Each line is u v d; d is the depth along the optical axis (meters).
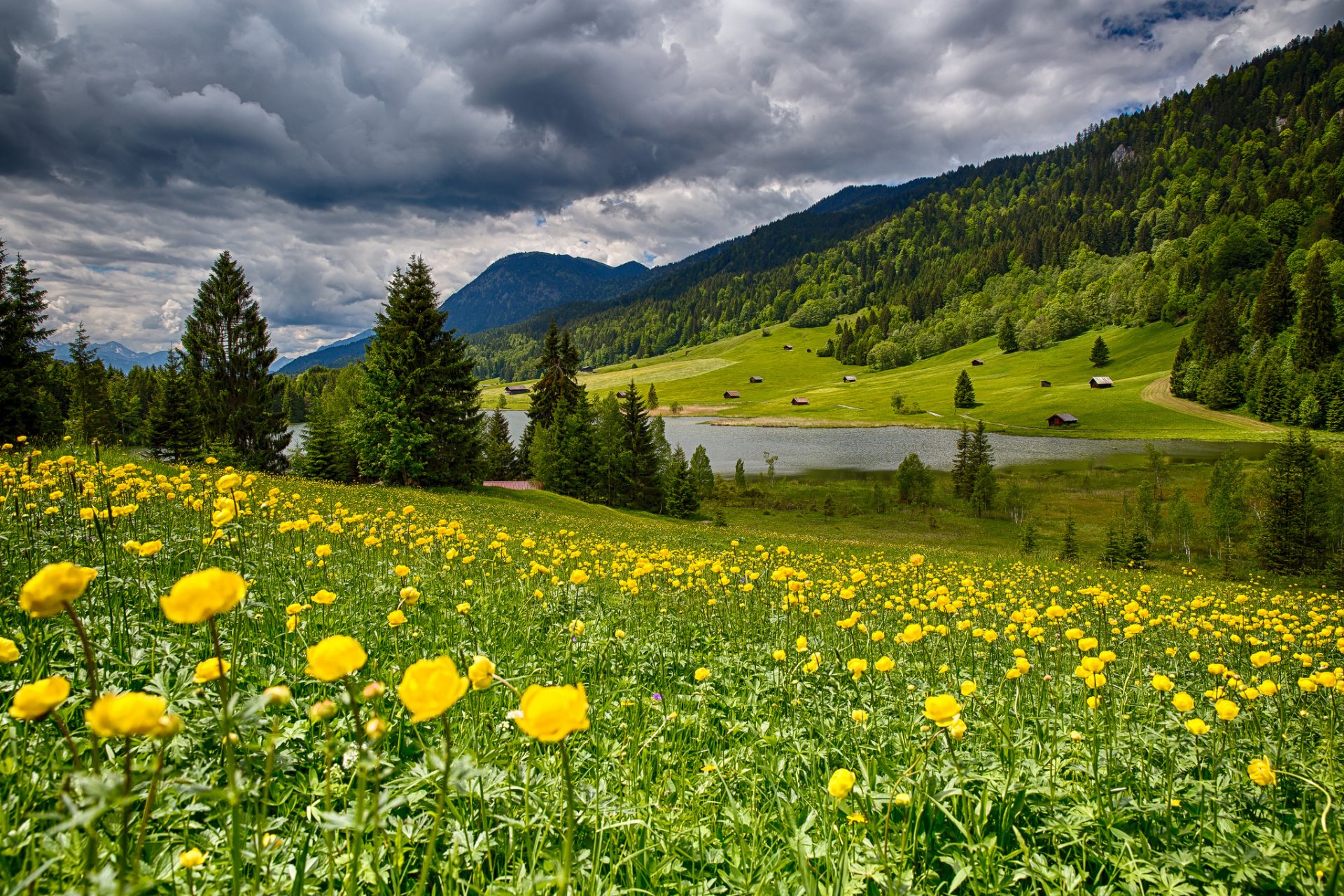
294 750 2.71
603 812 2.48
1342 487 44.66
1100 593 7.11
